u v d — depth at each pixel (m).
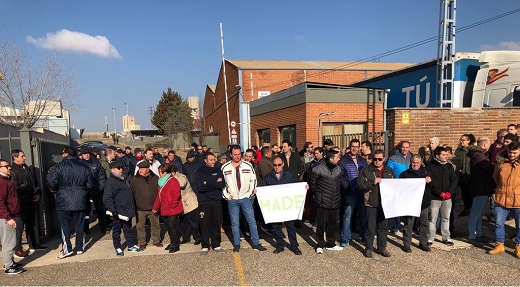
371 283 4.62
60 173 5.81
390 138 8.66
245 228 7.14
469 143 7.14
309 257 5.64
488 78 10.59
